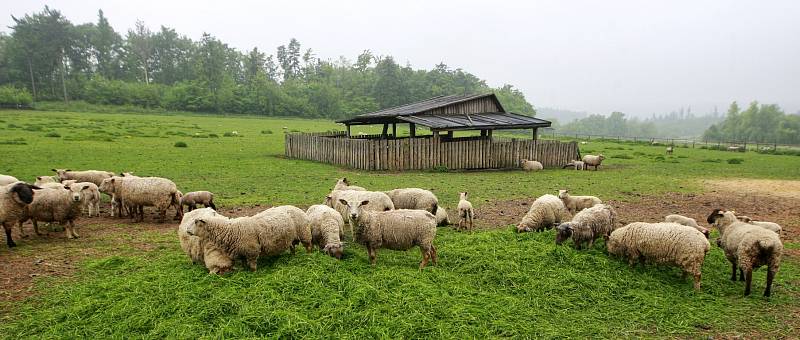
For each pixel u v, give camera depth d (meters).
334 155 30.11
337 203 13.20
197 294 7.67
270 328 6.75
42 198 11.25
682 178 26.45
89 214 14.58
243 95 121.44
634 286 8.86
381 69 150.88
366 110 137.75
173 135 49.16
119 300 7.61
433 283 8.58
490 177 25.69
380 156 27.31
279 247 9.56
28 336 6.67
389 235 9.56
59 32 112.44
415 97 143.62
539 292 8.41
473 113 34.25
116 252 10.59
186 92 111.56
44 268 9.38
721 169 31.59
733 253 9.22
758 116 196.12
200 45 148.38
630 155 42.78
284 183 21.72
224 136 51.44
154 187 13.61
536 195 19.72
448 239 11.70
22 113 76.38
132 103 109.31
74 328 6.83
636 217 16.05
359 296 7.62
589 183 23.78
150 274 8.69
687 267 8.73
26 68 112.12
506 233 11.70
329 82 155.00
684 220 12.31
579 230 10.51
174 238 11.91
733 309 8.01
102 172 17.84
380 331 6.71
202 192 15.16
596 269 9.45
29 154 28.56
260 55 158.88
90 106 100.12
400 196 13.69
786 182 25.33
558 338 6.88
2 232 12.23
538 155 32.25
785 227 14.63
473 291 8.32
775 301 8.35
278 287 7.86
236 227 8.82
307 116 122.81
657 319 7.61
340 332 6.71
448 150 29.09
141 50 142.00
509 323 7.16
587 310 7.91
